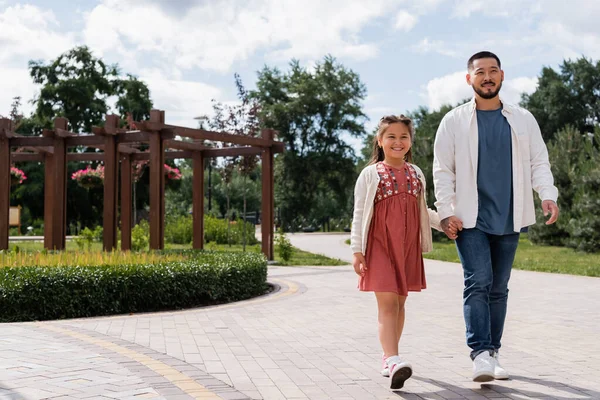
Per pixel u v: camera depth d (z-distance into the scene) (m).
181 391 3.47
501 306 4.00
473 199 3.81
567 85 45.50
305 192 47.75
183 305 8.09
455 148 3.91
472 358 3.70
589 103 45.06
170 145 15.04
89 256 9.04
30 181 42.78
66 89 42.22
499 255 3.94
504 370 3.89
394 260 3.74
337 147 47.84
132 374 3.85
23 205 43.62
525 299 8.44
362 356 4.64
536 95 46.62
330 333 5.68
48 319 7.04
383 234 3.74
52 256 9.44
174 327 5.94
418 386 3.71
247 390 3.60
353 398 3.44
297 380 3.86
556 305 7.80
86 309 7.27
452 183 3.92
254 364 4.32
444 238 28.62
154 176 12.66
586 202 19.12
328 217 60.38
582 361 4.46
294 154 47.31
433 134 31.50
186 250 11.66
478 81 3.87
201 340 5.24
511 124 3.87
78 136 13.91
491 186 3.84
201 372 4.02
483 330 3.70
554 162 22.69
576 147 22.92
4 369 3.93
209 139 13.77
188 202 52.03
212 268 8.34
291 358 4.55
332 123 47.34
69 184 41.72
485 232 3.82
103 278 7.38
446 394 3.51
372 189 3.76
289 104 46.34
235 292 8.73
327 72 47.69
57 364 4.09
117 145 13.53
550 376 3.97
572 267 13.98
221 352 4.73
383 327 3.71
